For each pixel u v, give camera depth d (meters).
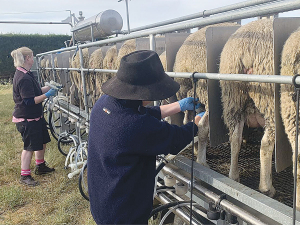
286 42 1.82
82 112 4.67
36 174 4.53
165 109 1.97
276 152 1.94
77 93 6.58
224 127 2.61
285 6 1.37
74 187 4.05
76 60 6.01
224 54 2.32
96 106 1.75
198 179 2.37
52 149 5.48
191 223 2.12
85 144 4.17
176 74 2.06
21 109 3.98
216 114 2.48
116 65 4.23
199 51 2.66
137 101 1.65
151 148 1.60
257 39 2.10
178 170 2.46
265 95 2.11
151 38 2.41
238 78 1.62
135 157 1.61
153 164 1.74
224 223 2.07
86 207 3.56
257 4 2.94
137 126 1.56
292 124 1.86
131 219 1.64
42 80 9.31
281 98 1.88
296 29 1.93
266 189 2.17
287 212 1.60
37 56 8.64
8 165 4.87
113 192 1.61
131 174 1.62
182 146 1.75
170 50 2.97
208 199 2.08
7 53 21.36
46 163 4.88
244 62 2.19
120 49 4.08
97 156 1.71
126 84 1.60
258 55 2.10
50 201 3.74
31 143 4.09
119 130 1.57
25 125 4.02
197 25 1.90
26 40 21.88
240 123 2.42
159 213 3.02
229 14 1.67
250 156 3.03
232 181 2.02
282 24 1.83
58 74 7.50
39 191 3.94
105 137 1.61
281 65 1.85
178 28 2.10
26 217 3.41
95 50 5.33
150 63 1.59
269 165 2.18
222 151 3.21
